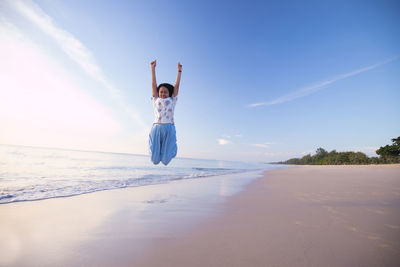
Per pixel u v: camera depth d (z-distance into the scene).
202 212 3.64
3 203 4.02
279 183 7.98
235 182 8.43
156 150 3.44
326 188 6.47
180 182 8.21
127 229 2.77
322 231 2.65
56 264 1.86
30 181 7.04
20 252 2.08
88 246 2.24
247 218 3.27
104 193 5.35
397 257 1.93
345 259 1.90
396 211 3.60
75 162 19.22
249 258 1.95
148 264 1.86
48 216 3.28
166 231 2.71
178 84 3.82
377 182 8.12
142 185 7.09
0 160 15.84
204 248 2.19
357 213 3.47
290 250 2.11
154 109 3.71
